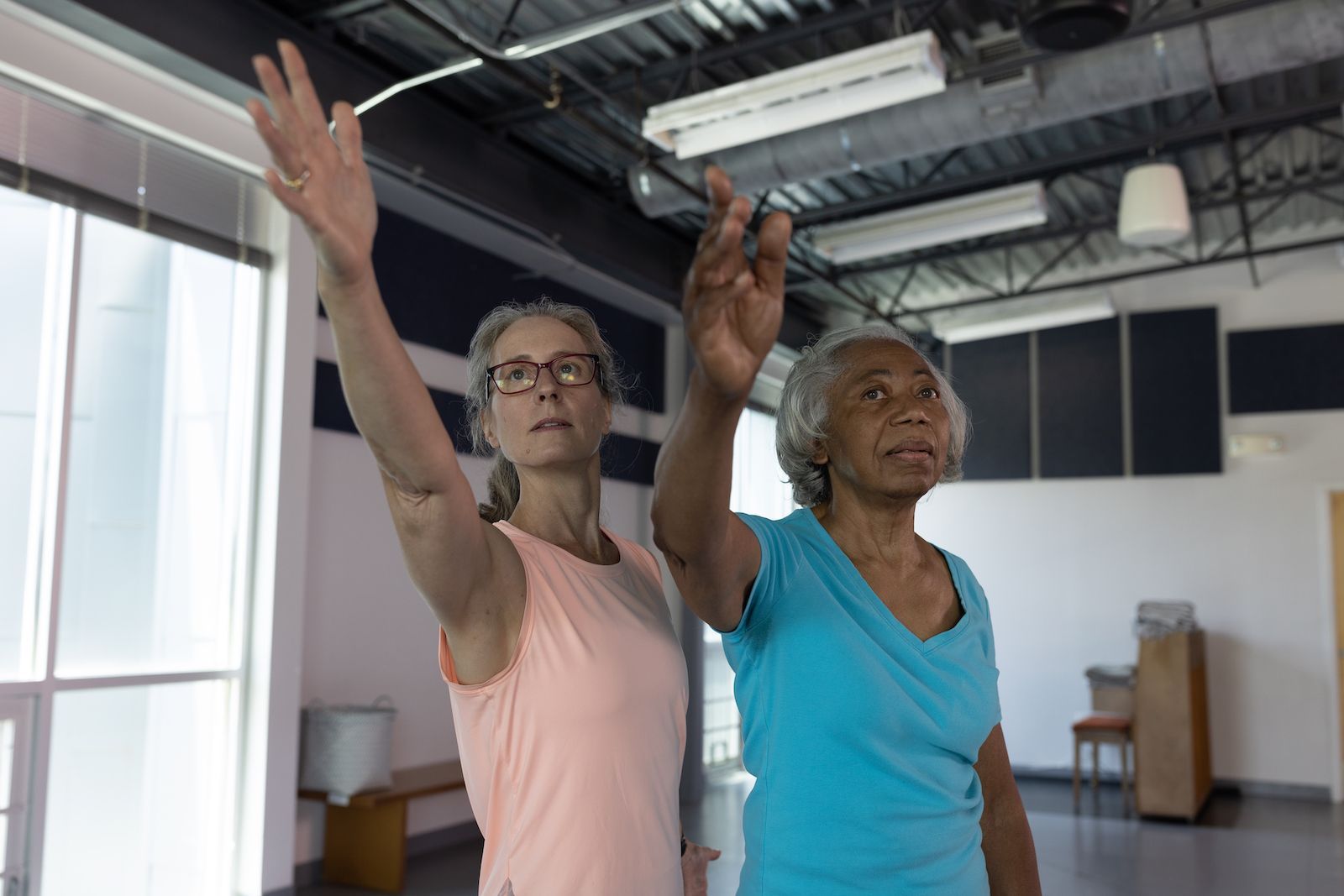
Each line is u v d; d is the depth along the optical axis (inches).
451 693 53.1
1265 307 401.4
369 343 39.9
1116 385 420.5
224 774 202.4
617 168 283.3
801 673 54.2
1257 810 341.1
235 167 207.2
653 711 54.7
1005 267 412.5
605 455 301.4
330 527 238.1
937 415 59.8
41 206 178.2
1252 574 390.0
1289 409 392.8
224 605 206.5
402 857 216.8
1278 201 352.8
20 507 173.3
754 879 55.0
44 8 162.9
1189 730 321.4
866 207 310.5
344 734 215.3
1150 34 201.0
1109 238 393.7
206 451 205.2
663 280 323.0
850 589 56.9
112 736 186.2
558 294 314.3
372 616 247.1
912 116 225.8
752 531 54.3
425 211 259.1
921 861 54.3
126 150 186.7
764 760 55.6
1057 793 373.4
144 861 189.0
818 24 216.5
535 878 50.0
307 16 202.7
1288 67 199.9
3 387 172.4
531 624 51.6
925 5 214.5
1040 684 416.5
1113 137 293.0
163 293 199.0
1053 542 422.6
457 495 45.3
